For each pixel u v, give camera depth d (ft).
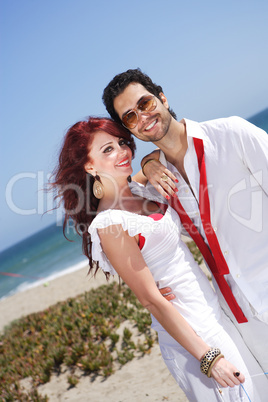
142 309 26.86
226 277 9.99
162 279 9.40
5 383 24.20
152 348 22.04
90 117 9.98
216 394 8.77
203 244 10.03
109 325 26.99
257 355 9.93
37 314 37.78
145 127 9.65
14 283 129.39
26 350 28.96
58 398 20.43
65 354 24.26
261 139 9.02
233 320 10.09
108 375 21.01
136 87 9.60
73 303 34.94
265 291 9.60
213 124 9.61
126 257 8.90
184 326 8.77
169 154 10.15
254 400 9.00
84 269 59.00
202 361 8.61
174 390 17.53
